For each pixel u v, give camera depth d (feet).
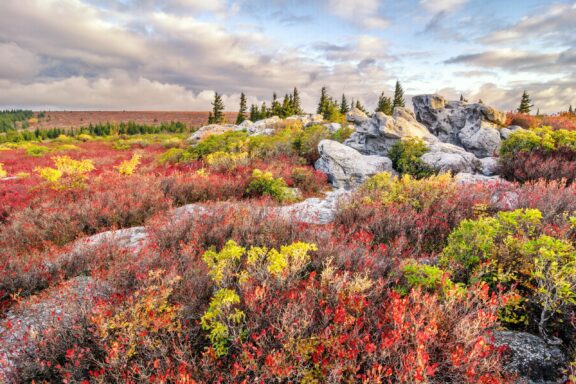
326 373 8.91
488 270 13.46
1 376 10.48
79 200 29.94
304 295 11.07
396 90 189.98
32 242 22.17
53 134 311.88
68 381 9.65
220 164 46.09
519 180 33.42
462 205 23.63
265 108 225.35
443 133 59.93
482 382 8.47
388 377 9.06
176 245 19.66
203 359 9.44
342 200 28.25
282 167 45.01
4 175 53.93
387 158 45.37
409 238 20.40
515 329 12.01
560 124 63.05
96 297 13.37
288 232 20.02
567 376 10.09
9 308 14.76
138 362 10.37
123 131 324.60
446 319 10.42
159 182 35.65
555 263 11.17
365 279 12.19
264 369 8.86
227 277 13.11
